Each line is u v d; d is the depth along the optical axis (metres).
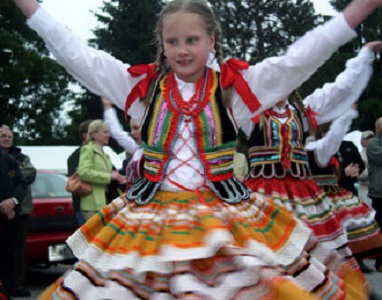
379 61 31.48
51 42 3.12
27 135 33.34
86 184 6.72
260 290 2.53
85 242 2.93
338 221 4.95
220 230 2.65
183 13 2.94
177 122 2.99
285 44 37.16
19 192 6.46
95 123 6.97
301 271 2.86
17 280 6.76
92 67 3.15
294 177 5.00
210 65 3.50
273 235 2.88
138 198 2.94
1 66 28.09
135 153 5.75
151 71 3.14
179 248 2.65
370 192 8.37
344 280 3.46
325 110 5.38
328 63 29.09
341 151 7.47
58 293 2.77
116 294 2.66
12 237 6.52
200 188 2.94
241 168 7.56
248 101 3.02
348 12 2.87
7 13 29.41
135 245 2.75
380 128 8.39
